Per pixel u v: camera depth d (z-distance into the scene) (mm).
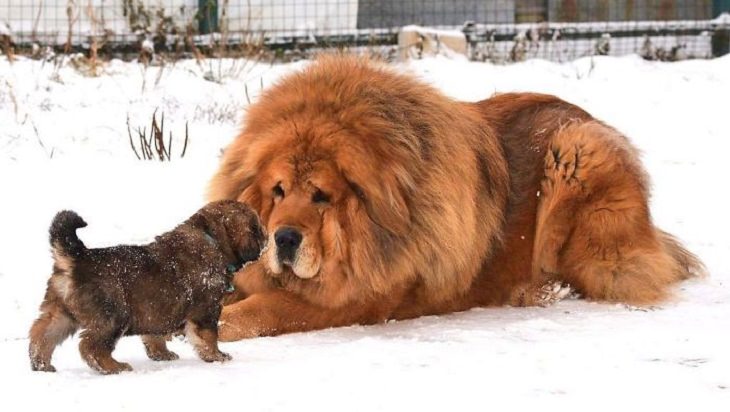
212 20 25500
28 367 8016
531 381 7410
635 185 11297
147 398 6996
